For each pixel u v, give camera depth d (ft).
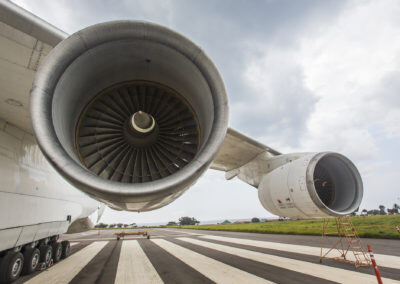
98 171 14.80
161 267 20.47
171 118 17.16
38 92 10.32
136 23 11.85
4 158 16.53
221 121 12.18
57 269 21.04
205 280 15.31
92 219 42.65
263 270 17.38
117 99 16.43
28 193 18.84
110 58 13.33
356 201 19.38
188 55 12.78
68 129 13.02
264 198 21.95
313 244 31.73
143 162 16.17
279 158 22.74
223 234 62.44
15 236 16.61
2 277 15.80
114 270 19.92
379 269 16.70
